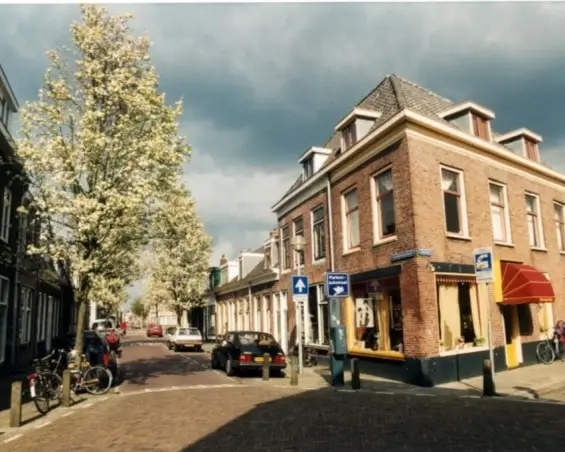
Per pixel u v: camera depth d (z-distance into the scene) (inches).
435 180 526.0
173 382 543.8
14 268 665.0
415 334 481.7
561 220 738.2
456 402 362.3
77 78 508.1
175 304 1465.3
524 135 684.7
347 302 613.3
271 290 911.0
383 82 682.2
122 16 518.9
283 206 856.9
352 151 597.3
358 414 323.3
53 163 465.7
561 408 328.8
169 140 525.3
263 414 331.0
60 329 1165.1
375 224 564.1
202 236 1409.9
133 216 497.7
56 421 339.3
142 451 245.3
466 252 538.3
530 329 619.8
